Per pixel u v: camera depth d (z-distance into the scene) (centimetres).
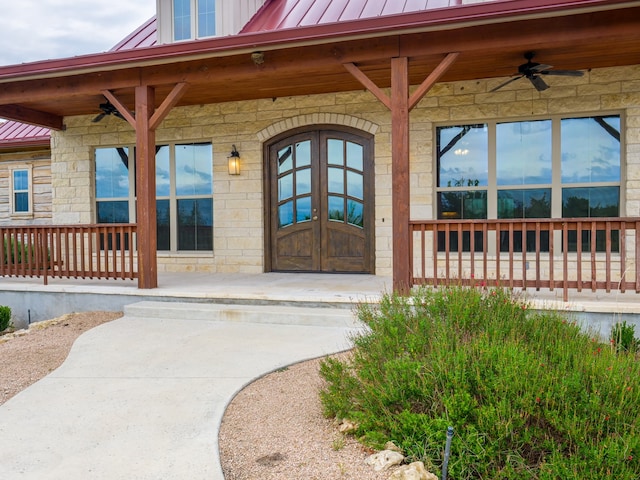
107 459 238
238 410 301
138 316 557
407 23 472
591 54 564
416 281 512
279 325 511
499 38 478
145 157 598
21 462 236
